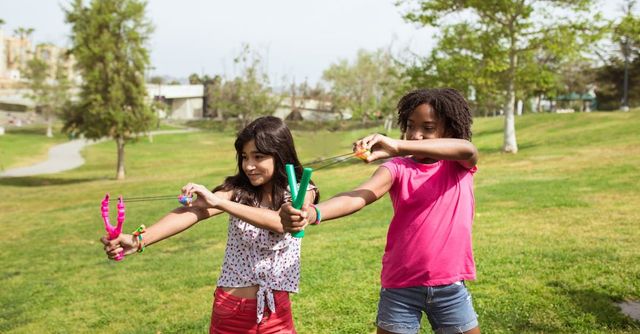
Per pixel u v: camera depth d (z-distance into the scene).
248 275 2.85
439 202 2.67
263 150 2.74
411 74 24.27
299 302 5.78
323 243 8.89
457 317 2.71
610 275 5.74
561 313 4.80
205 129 74.75
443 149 2.26
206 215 2.58
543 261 6.51
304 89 56.28
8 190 28.34
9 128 70.56
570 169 16.23
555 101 66.12
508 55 22.81
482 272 6.24
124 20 30.59
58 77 63.53
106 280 8.29
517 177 15.71
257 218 2.49
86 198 23.08
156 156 47.47
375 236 9.13
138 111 31.69
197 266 8.53
